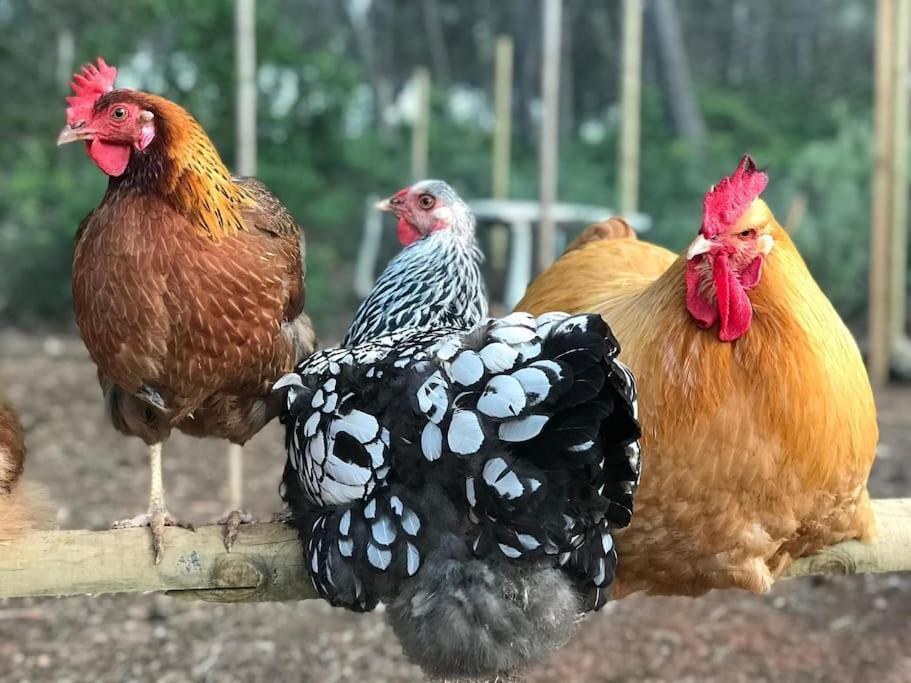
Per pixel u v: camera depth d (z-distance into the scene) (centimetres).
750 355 100
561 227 447
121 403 112
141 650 163
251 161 177
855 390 105
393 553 92
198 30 471
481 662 92
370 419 92
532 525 89
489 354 89
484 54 1003
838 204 472
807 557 112
